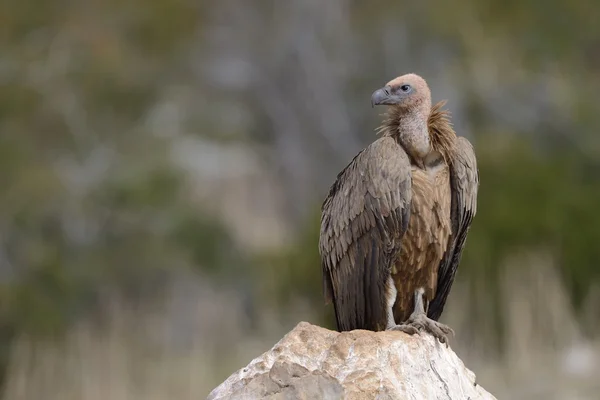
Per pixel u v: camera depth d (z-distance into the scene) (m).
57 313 19.11
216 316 19.19
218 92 27.52
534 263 15.95
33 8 27.53
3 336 18.08
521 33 27.78
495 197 17.62
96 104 26.00
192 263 21.30
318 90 27.19
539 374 14.71
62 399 16.55
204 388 15.98
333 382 6.34
